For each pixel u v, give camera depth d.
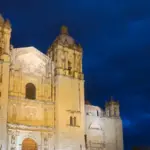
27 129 70.62
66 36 87.75
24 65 75.62
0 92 68.12
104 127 90.75
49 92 77.25
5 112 67.00
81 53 85.56
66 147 72.81
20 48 76.38
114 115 93.94
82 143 75.06
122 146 91.38
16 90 72.38
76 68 82.69
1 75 69.56
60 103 75.88
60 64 80.19
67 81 79.12
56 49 82.62
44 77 77.62
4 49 72.19
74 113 76.81
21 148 68.75
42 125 73.00
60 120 74.31
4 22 75.31
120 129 93.06
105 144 88.81
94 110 91.44
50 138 72.94
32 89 75.44
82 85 81.31
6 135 66.00
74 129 75.38
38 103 74.31
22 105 72.00
